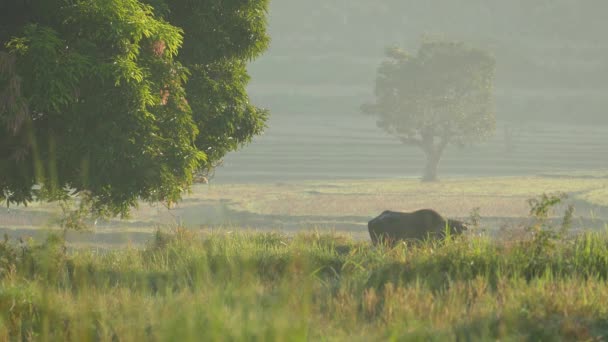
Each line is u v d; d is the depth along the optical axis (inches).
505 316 1209.4
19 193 2773.1
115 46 2716.5
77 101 2664.9
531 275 1694.1
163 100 2906.0
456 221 2815.0
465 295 1421.0
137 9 2743.6
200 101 3196.4
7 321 1272.1
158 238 2699.3
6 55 2518.5
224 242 2292.1
